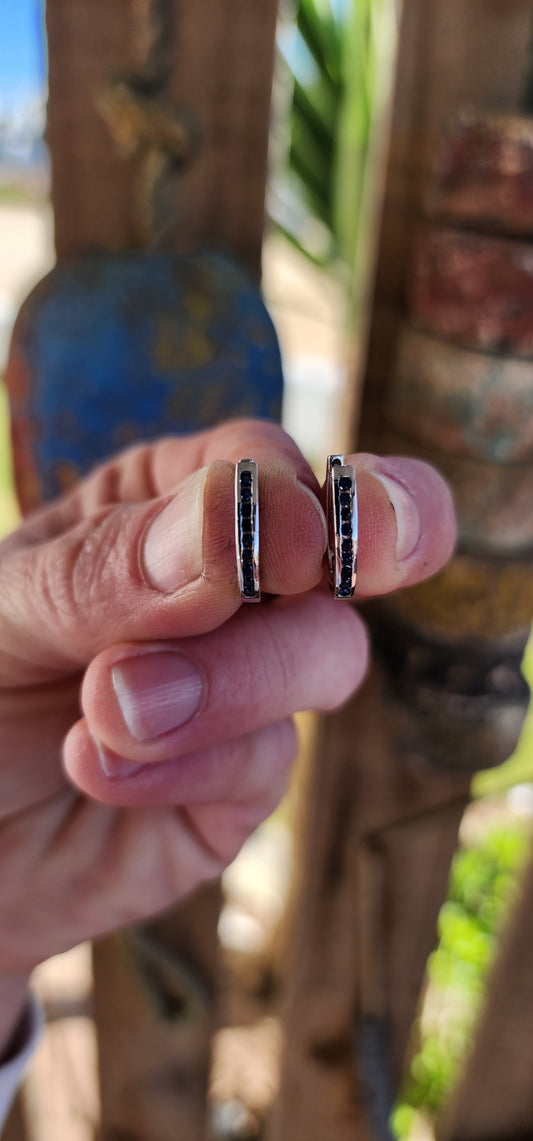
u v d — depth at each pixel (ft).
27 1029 0.67
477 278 0.57
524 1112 0.91
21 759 0.56
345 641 0.47
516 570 0.64
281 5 0.59
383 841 0.84
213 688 0.43
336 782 0.82
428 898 0.88
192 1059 0.96
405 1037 0.97
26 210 5.40
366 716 0.78
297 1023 0.96
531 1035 0.84
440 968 1.32
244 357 0.62
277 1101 1.03
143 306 0.60
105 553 0.42
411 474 0.42
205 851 0.60
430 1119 1.14
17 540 0.51
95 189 0.62
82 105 0.60
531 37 0.57
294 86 1.06
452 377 0.60
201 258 0.62
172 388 0.61
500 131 0.55
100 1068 0.98
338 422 0.75
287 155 1.12
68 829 0.59
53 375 0.61
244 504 0.37
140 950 0.86
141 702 0.42
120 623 0.42
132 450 0.51
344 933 0.90
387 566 0.39
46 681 0.52
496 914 1.38
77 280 0.61
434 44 0.58
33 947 0.61
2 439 2.07
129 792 0.47
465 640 0.66
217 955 0.90
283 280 2.24
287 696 0.45
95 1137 1.06
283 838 1.58
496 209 0.56
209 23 0.58
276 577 0.38
